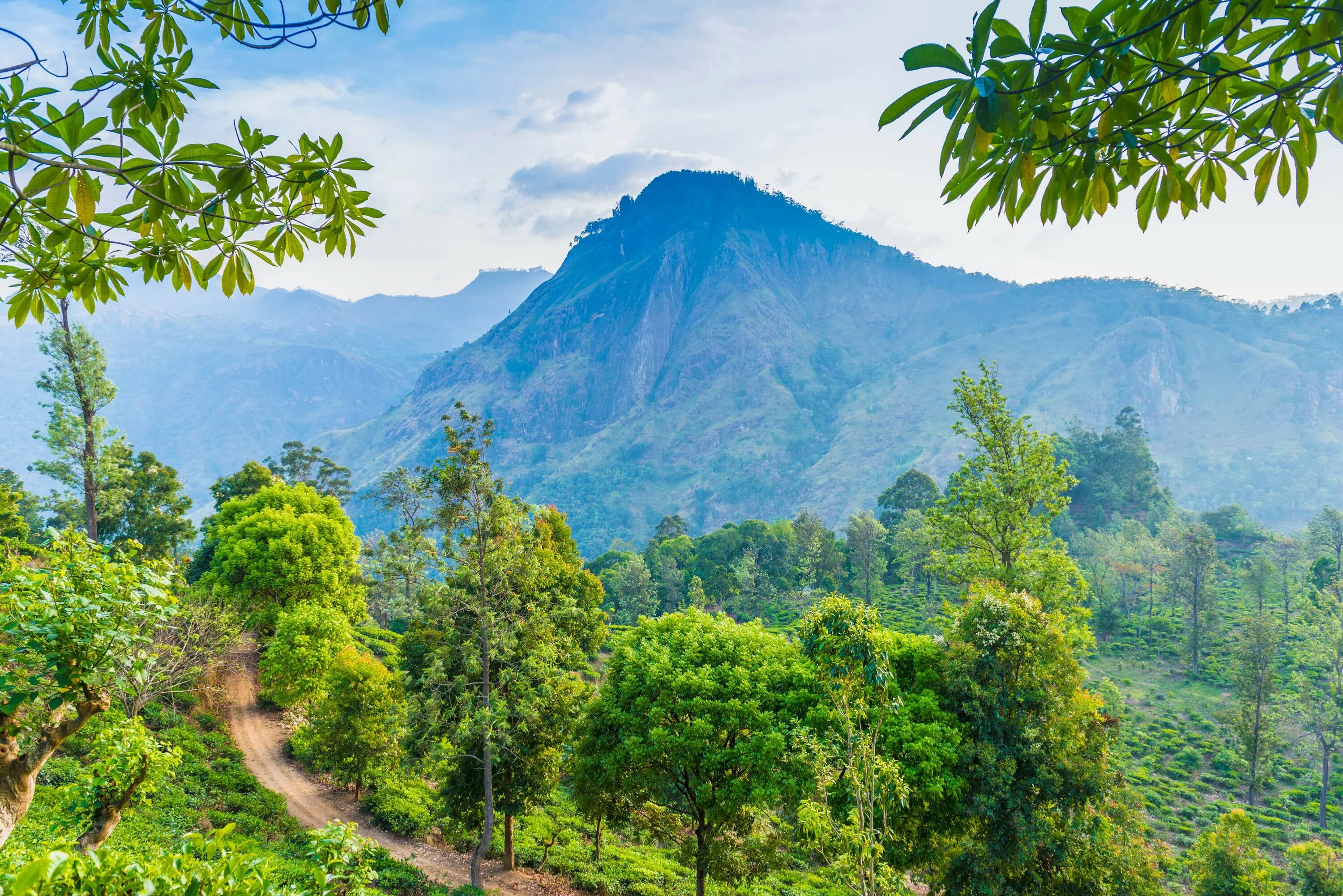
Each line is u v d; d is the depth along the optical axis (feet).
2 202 11.32
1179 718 193.98
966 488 100.22
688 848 70.64
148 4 10.96
